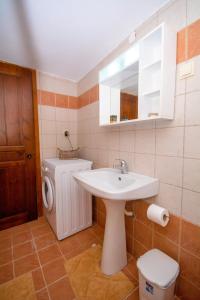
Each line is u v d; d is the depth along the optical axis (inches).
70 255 57.7
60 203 64.7
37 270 51.1
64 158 84.1
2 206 73.6
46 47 59.9
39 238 67.3
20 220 78.1
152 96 46.1
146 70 44.3
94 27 49.8
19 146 76.1
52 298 42.5
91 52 63.8
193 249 38.6
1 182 72.8
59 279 47.9
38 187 82.8
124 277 48.7
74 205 68.9
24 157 78.0
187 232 39.6
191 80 36.9
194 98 36.5
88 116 81.5
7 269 51.4
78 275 49.3
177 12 38.9
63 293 43.8
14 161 75.4
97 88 72.8
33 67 75.8
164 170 44.2
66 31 51.2
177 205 41.4
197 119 36.3
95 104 74.8
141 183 42.6
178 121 39.9
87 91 81.7
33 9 42.1
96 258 56.3
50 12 43.4
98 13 44.2
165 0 40.6
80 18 45.8
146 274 36.7
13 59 68.5
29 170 79.7
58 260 55.3
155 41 43.0
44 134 83.4
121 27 50.1
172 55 38.7
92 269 51.6
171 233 43.4
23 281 47.1
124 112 58.6
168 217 42.9
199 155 36.4
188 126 38.0
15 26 48.1
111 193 36.6
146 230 51.1
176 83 39.9
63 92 87.9
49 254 58.1
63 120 89.1
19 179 77.2
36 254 58.1
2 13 42.9
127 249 59.7
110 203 47.1
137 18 46.6
